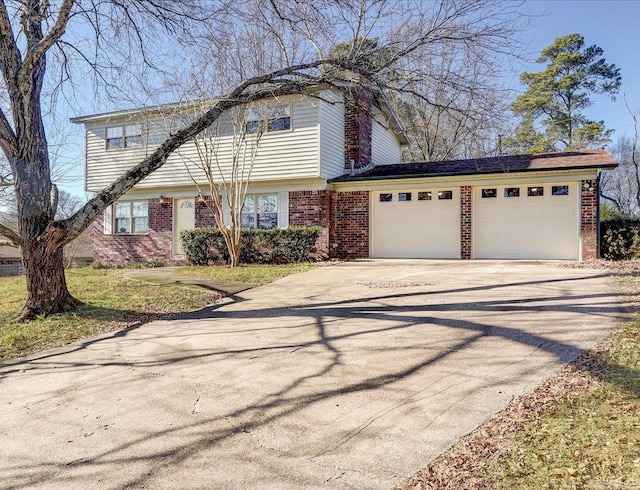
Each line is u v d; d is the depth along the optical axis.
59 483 2.65
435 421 3.15
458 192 13.27
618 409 3.04
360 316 6.31
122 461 2.87
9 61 6.78
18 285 10.38
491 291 7.43
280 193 14.59
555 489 2.24
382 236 14.12
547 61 27.02
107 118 16.34
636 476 2.29
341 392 3.77
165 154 7.31
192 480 2.61
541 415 3.06
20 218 6.99
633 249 11.68
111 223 17.31
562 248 12.28
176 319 6.99
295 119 13.84
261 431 3.18
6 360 5.25
